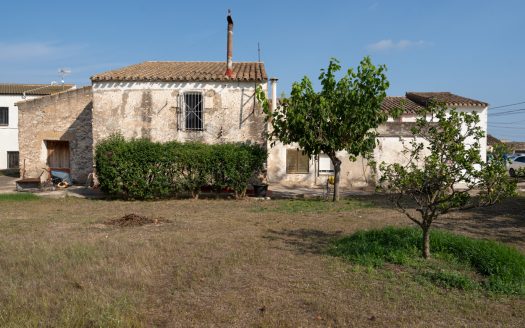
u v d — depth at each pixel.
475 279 6.07
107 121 16.72
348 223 10.26
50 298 5.14
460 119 6.72
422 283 5.82
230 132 16.83
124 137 16.59
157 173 14.65
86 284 5.58
